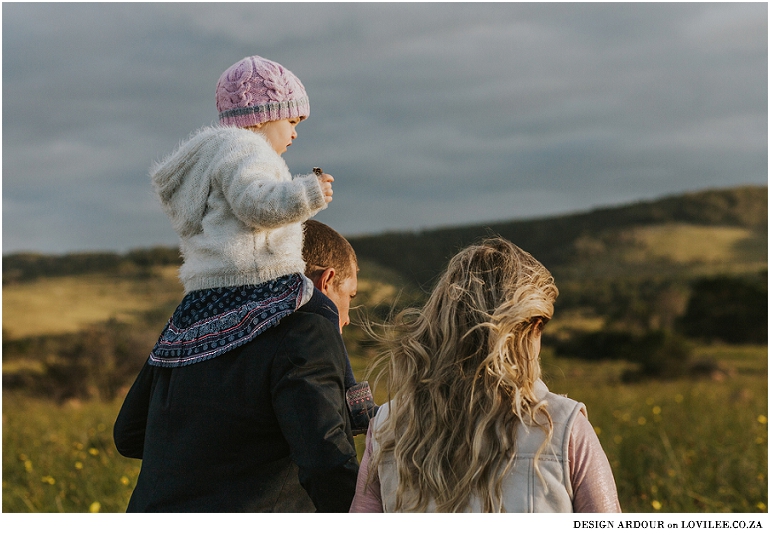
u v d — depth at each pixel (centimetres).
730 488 510
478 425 171
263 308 193
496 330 176
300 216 192
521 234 11738
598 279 9038
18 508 462
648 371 3169
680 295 6725
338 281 236
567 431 171
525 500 166
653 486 513
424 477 173
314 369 189
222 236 200
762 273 8350
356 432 211
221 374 191
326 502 184
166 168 211
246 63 231
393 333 194
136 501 197
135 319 6481
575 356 4191
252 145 206
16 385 2025
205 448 189
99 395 1964
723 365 3475
